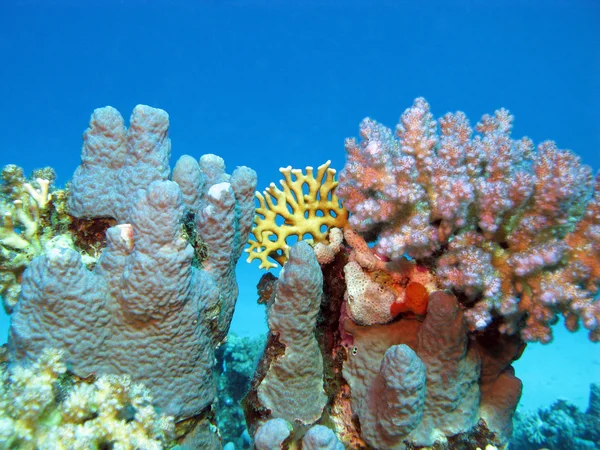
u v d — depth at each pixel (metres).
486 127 3.15
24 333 2.13
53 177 3.68
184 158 3.15
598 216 2.26
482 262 2.32
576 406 8.52
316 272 2.54
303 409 2.70
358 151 2.87
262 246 3.43
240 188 3.19
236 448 5.81
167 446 2.56
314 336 2.73
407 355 2.27
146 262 2.17
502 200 2.26
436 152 2.81
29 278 2.13
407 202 2.51
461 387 2.59
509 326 2.44
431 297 2.51
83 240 3.08
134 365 2.36
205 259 2.91
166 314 2.30
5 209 3.07
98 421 2.16
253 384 2.80
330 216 3.29
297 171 3.28
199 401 2.61
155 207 2.17
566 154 2.34
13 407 2.00
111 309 2.29
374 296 2.71
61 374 2.22
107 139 2.94
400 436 2.46
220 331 3.10
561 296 2.21
